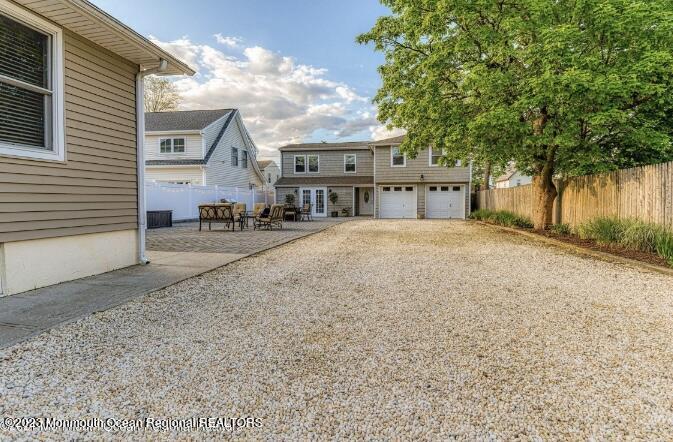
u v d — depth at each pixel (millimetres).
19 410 2098
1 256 4359
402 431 1935
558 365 2678
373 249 8602
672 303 4211
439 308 4031
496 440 1866
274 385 2391
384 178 21844
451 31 9945
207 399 2229
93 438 1876
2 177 4270
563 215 11094
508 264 6664
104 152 5727
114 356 2797
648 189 7395
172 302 4242
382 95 12109
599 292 4703
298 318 3701
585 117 8133
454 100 10492
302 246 9141
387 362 2723
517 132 9430
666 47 7723
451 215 21531
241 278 5523
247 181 25969
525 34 8953
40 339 3098
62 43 4949
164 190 16031
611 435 1905
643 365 2676
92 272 5617
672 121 9086
